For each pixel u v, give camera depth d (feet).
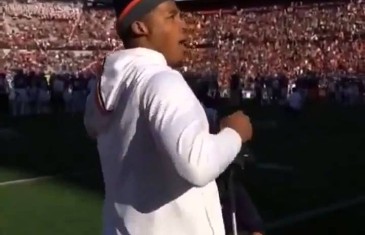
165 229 8.10
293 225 31.96
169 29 8.68
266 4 168.96
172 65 8.85
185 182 7.95
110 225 8.50
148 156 8.15
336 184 42.29
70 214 33.86
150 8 8.57
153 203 8.14
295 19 159.94
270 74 133.39
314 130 74.18
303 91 107.55
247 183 42.11
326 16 156.15
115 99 8.41
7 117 94.12
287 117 89.71
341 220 32.86
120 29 8.75
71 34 158.92
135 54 8.47
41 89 101.50
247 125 8.33
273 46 154.10
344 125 79.66
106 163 8.66
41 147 60.13
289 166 49.06
